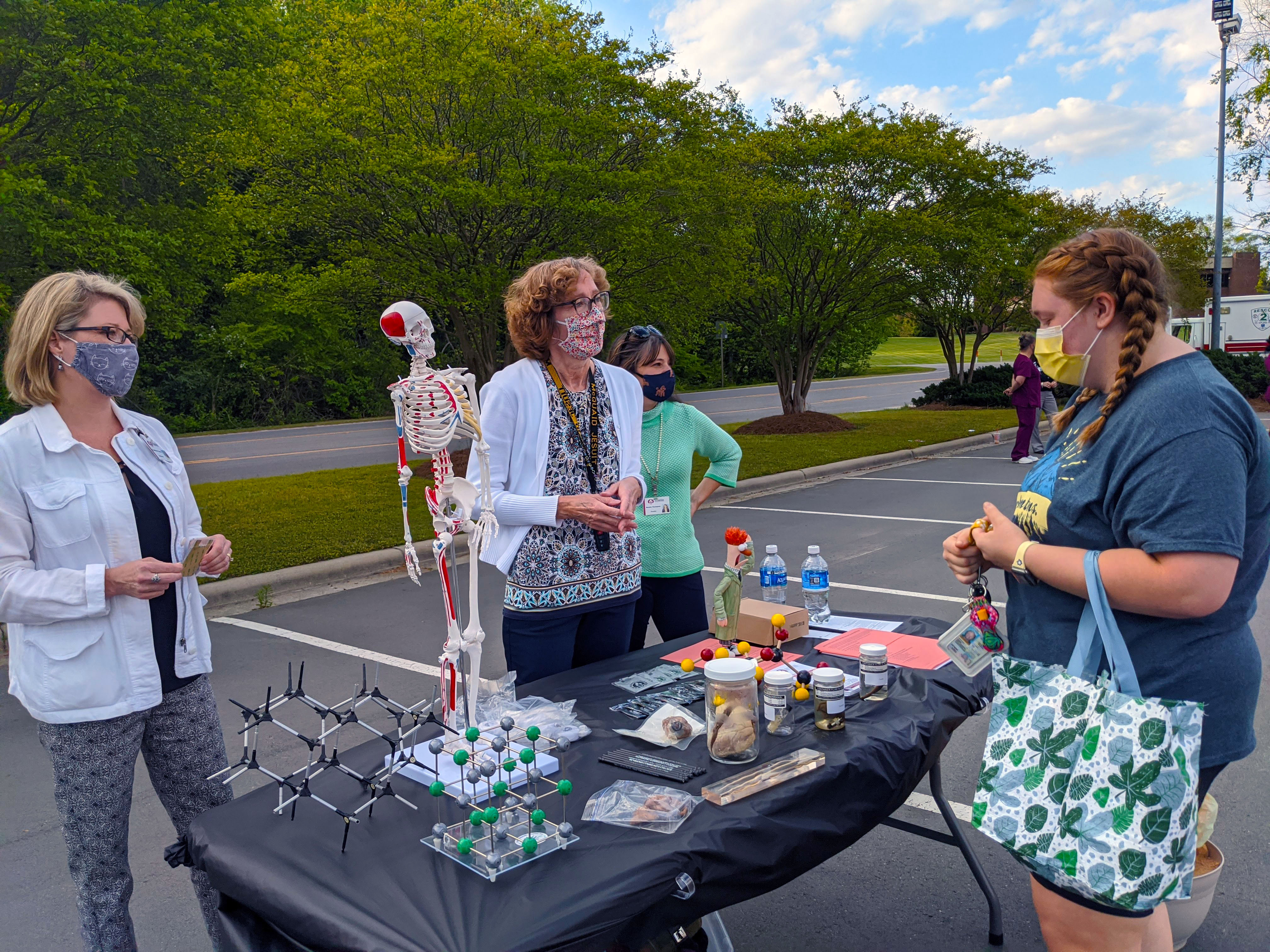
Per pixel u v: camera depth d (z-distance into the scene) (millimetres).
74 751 2098
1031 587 1799
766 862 1769
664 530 3467
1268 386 16812
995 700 1757
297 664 5066
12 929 2762
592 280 2684
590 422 2797
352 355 28281
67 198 11242
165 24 11609
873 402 26328
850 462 12180
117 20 10961
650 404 3467
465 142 9852
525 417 2695
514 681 2621
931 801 3361
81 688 2053
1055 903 1720
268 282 10875
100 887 2164
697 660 2684
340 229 10625
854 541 7719
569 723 2193
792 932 2633
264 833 1761
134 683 2115
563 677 2590
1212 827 2502
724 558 7309
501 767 1834
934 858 3004
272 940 1628
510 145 10000
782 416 16688
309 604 6371
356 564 7129
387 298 11320
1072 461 1723
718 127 11047
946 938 2586
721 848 1688
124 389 2117
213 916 2311
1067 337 1723
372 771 2010
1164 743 1527
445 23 9711
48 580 1989
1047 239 18031
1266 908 2662
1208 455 1507
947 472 11641
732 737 1971
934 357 53031
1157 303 1631
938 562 6914
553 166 9438
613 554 2824
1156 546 1522
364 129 9852
